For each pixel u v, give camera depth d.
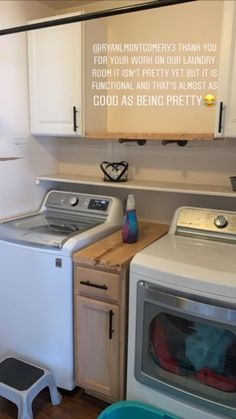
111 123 2.34
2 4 1.98
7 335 2.04
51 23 1.43
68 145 2.57
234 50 1.61
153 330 1.56
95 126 2.21
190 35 2.02
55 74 2.11
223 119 1.69
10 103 2.13
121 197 2.42
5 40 2.03
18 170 2.27
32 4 2.19
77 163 2.56
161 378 1.54
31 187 2.39
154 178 2.30
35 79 2.20
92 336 1.75
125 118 2.29
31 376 1.79
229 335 1.37
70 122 2.12
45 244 1.76
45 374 1.81
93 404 1.85
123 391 1.74
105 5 2.23
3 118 2.10
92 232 1.91
